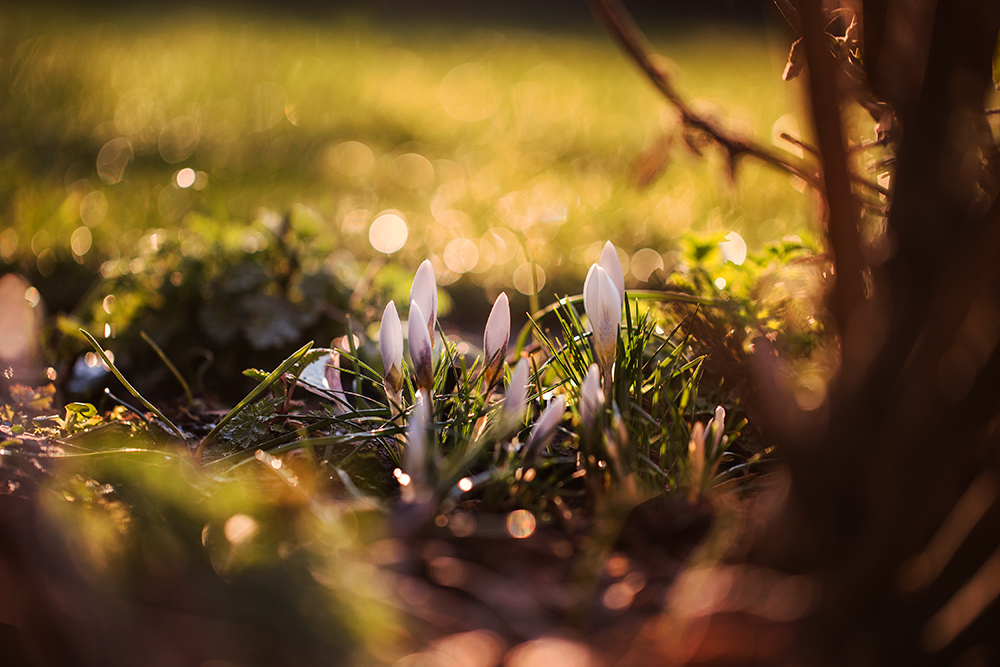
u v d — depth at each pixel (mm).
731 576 504
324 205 1674
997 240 466
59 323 789
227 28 4535
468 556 534
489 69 4457
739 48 5191
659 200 1977
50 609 483
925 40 486
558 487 588
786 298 632
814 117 485
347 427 639
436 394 630
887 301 478
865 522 481
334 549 513
